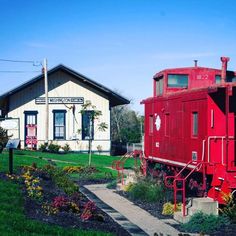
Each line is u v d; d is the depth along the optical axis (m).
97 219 12.16
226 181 12.78
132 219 13.09
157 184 16.69
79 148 37.34
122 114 69.94
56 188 16.61
